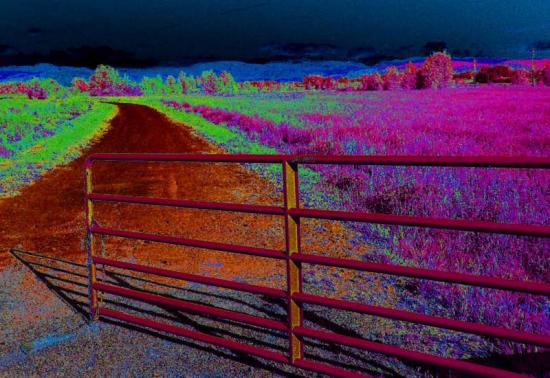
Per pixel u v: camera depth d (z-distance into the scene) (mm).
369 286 4738
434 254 5184
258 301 4578
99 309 4148
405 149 11898
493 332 2459
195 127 25688
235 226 7234
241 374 3303
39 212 8734
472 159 2326
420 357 2672
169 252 6160
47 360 3572
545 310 3854
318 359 3463
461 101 36188
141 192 10141
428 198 6844
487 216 5980
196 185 10531
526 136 13531
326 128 16688
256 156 3082
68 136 23547
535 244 5043
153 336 3879
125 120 34938
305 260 2992
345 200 7773
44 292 4945
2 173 13078
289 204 3021
